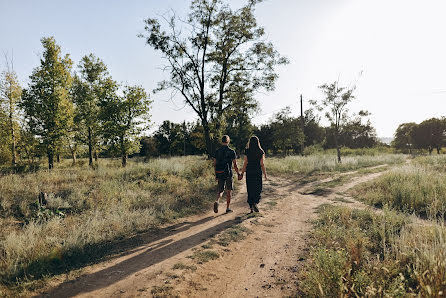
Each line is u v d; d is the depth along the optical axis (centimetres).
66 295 285
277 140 3816
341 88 2225
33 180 882
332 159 2447
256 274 354
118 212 616
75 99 2325
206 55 1816
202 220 623
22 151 2167
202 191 936
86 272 343
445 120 5159
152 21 1739
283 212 726
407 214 589
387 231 451
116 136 2148
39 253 370
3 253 370
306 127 5150
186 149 5744
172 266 365
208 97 1823
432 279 248
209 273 352
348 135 6712
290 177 1616
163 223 584
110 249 426
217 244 459
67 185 850
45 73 1742
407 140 6328
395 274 301
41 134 1752
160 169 1270
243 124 4000
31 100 1712
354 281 272
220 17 1772
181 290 303
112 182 927
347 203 823
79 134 2330
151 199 760
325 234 471
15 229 481
